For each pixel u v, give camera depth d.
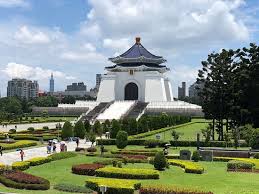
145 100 184.50
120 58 196.62
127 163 55.94
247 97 86.75
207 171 49.38
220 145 75.50
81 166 46.97
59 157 59.66
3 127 124.81
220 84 91.44
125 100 188.12
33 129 107.00
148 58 196.00
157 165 49.41
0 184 38.62
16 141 78.88
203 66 93.38
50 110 190.38
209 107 93.12
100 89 193.62
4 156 60.94
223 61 91.38
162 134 97.38
